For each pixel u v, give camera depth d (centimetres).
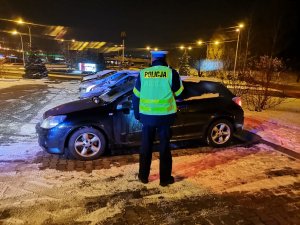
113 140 516
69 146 500
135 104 408
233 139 638
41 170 458
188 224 325
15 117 832
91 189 398
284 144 589
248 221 333
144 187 407
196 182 423
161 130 407
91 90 1030
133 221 328
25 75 2338
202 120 566
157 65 398
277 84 2600
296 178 443
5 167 466
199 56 3572
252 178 439
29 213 337
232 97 600
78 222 324
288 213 350
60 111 517
